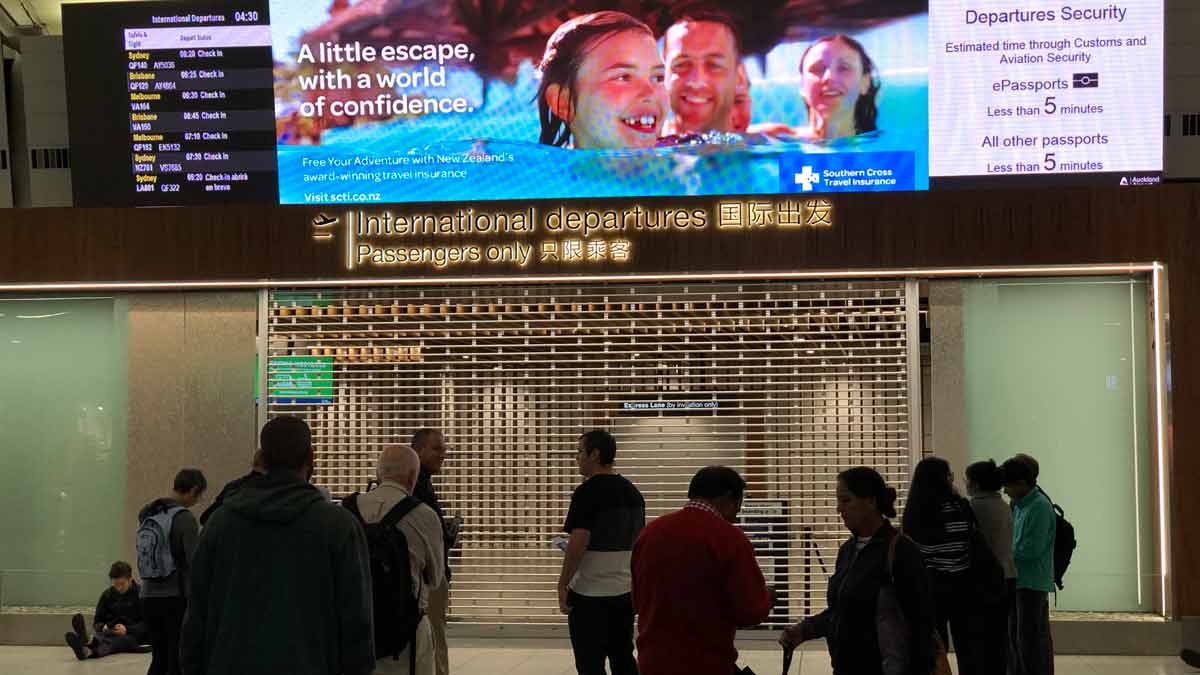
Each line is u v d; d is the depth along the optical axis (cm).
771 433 1065
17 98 1327
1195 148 1202
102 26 1195
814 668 967
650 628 497
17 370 1141
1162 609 1013
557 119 1173
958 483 1044
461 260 1067
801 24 1152
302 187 1188
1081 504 1041
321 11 1185
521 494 1086
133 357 1123
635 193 1169
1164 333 1014
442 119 1181
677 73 1163
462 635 1088
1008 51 1123
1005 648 690
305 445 441
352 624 427
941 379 1053
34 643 1102
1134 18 1109
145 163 1196
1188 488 1001
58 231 1100
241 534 427
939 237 1025
